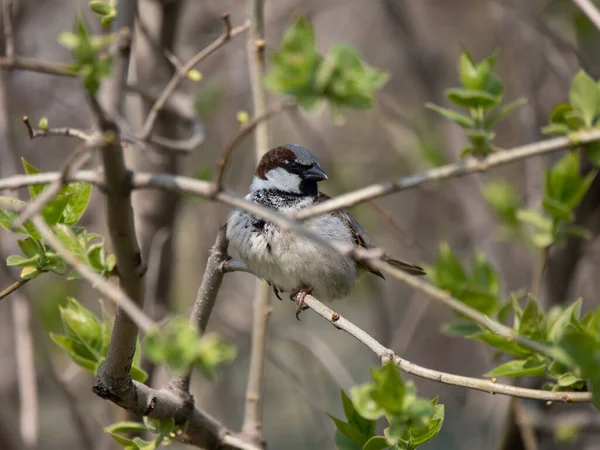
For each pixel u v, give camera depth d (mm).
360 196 4742
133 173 4617
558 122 6516
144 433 9750
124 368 5691
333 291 8453
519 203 11234
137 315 3801
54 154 13922
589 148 6016
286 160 8766
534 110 11398
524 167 12617
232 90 13953
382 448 5805
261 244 8023
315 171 8734
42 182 4594
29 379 9766
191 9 14016
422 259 13758
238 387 14109
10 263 5641
